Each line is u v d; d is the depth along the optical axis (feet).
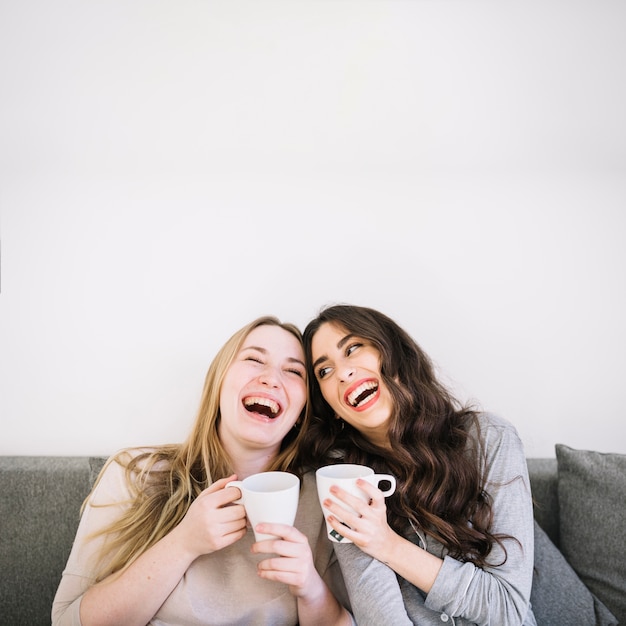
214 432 3.27
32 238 4.29
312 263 4.30
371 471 2.61
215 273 4.28
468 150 4.32
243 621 2.82
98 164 4.35
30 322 4.24
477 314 4.28
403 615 2.46
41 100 3.79
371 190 4.37
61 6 3.15
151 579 2.51
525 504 2.81
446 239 4.33
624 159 4.30
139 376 4.20
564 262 4.31
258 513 2.27
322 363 3.40
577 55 3.51
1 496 3.59
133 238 4.31
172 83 3.68
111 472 3.21
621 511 3.28
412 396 3.25
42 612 3.46
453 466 2.99
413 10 3.23
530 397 4.23
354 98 3.86
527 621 2.75
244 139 4.20
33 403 4.17
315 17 3.26
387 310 4.28
